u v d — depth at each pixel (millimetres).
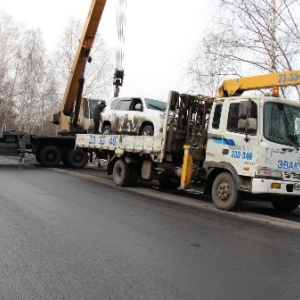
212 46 15477
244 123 8820
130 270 4891
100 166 20688
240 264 5293
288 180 8758
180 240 6387
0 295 4078
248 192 8922
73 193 10812
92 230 6762
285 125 8891
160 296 4145
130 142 12688
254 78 9977
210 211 9234
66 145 19797
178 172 11055
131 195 11172
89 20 17469
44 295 4102
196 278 4699
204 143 10570
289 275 4938
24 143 19078
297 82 9086
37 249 5613
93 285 4387
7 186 11578
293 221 8688
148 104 14000
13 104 41938
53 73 43938
